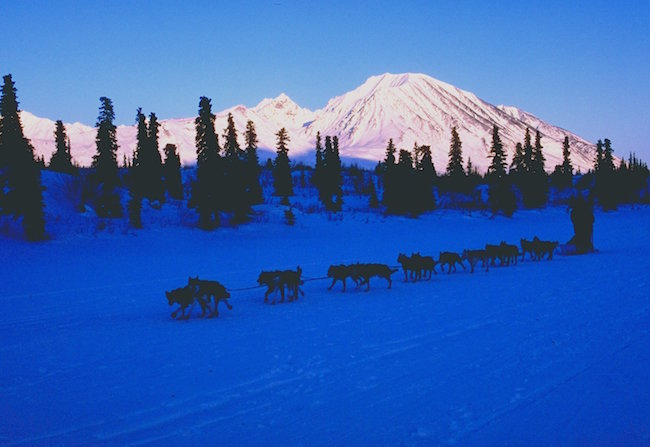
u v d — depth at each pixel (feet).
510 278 72.90
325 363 33.30
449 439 22.24
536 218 216.33
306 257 106.11
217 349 37.50
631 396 26.43
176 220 152.46
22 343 40.22
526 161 243.19
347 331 42.34
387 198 207.31
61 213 137.39
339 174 213.66
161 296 63.52
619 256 94.99
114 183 145.59
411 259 75.56
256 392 28.30
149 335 42.68
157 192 169.78
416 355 34.58
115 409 26.20
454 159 250.37
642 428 22.93
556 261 93.15
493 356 33.81
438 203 238.07
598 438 22.15
